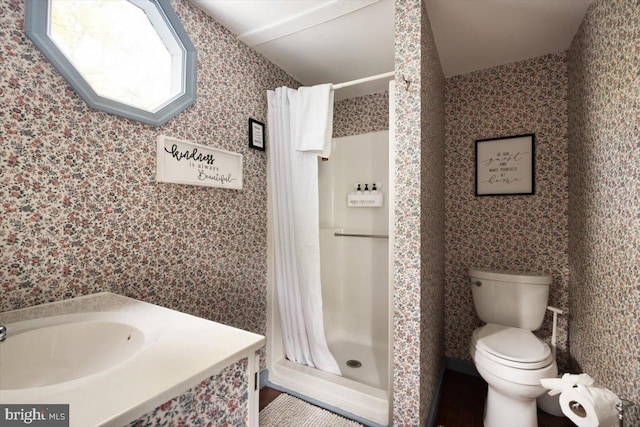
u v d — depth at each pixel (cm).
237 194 180
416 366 135
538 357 142
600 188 135
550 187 197
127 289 125
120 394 52
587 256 152
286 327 200
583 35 160
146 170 132
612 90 122
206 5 153
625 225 110
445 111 231
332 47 192
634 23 104
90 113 112
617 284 116
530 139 203
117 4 130
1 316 89
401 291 138
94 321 90
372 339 251
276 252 198
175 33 142
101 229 116
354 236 260
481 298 196
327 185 267
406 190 137
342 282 268
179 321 88
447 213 229
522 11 156
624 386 108
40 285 100
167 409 56
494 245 213
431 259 165
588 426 101
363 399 165
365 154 256
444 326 225
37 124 99
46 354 82
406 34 137
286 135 188
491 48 192
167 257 141
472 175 221
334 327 262
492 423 152
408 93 137
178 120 145
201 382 63
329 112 180
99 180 115
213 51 164
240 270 182
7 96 92
